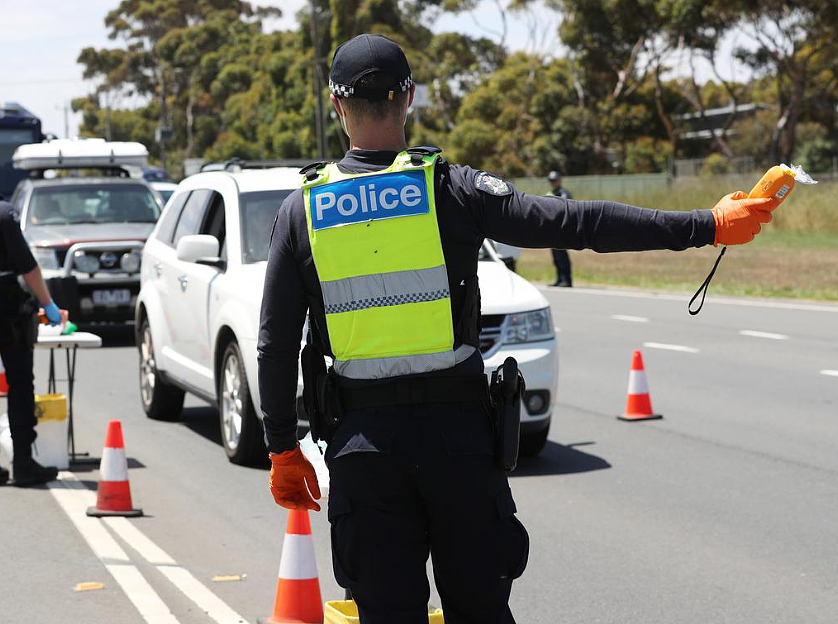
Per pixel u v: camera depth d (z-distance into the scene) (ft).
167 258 42.14
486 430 13.10
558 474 34.12
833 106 249.75
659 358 57.00
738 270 107.76
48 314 31.45
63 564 25.20
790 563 25.40
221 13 455.63
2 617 21.86
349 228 13.01
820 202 144.56
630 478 33.40
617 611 22.53
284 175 40.06
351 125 13.42
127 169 82.53
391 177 13.06
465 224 13.03
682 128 268.82
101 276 65.26
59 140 83.76
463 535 13.03
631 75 265.54
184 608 22.38
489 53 318.86
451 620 13.56
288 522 21.57
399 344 12.95
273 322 13.38
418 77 303.27
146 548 26.43
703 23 241.55
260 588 23.91
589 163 259.80
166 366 41.65
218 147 380.99
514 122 277.44
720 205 12.40
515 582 24.38
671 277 105.60
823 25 226.58
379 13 316.81
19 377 31.94
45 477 32.42
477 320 13.25
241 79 419.33
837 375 50.78
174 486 32.99
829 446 37.17
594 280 108.47
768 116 255.50
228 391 35.94
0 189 112.98
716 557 25.90
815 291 87.51
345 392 13.16
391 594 13.03
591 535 27.78
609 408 44.70
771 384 48.88
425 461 12.85
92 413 45.21
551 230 12.60
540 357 34.58
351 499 13.09
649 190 180.24
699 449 37.11
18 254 30.42
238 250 37.04
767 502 30.55
